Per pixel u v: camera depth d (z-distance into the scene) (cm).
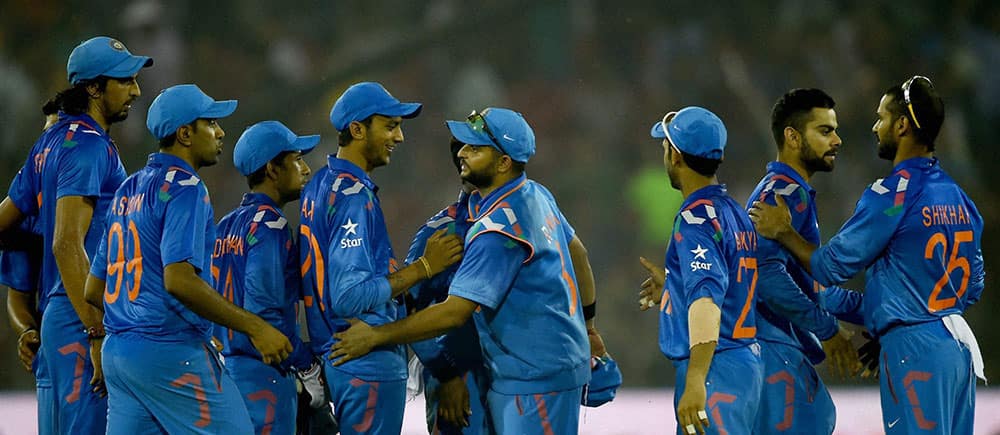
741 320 1911
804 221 2041
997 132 5412
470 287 1872
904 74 5566
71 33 5512
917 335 1936
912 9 5666
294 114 5691
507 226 1884
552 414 1933
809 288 2108
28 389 4609
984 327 4847
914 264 1945
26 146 5266
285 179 2092
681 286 1916
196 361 1869
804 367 2039
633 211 5641
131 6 5628
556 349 1931
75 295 1989
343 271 1891
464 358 2102
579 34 5962
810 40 5694
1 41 5369
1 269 2198
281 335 1900
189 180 1877
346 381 2003
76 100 2084
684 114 1945
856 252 1945
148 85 5481
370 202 1967
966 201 2003
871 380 4338
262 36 5859
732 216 1920
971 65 5503
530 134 1950
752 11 5797
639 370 5153
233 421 1903
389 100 1997
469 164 1941
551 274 1930
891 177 1978
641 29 5922
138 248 1862
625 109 5884
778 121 2077
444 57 5928
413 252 2175
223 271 2067
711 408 1875
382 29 6122
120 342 1866
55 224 2025
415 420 2872
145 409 1895
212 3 5747
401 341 1892
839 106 5534
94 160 2045
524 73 5966
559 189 5728
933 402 1917
